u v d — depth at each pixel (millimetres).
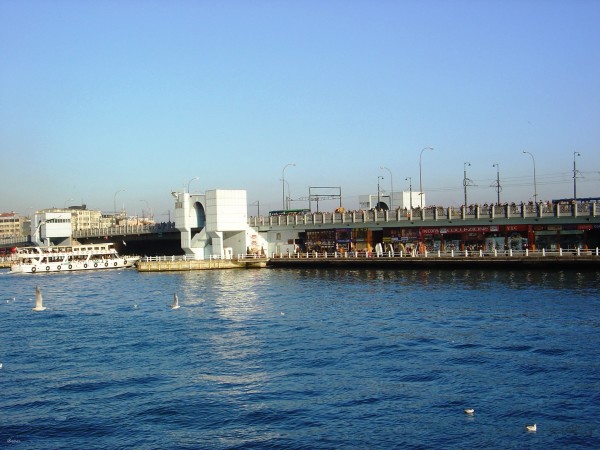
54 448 35625
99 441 36312
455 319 64688
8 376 49062
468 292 83062
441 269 112312
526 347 51906
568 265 99750
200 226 148375
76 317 75812
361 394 42125
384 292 87625
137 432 37344
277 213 165000
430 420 37406
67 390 45156
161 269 140750
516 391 41500
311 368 48500
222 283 110000
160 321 70938
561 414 37594
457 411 38562
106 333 64688
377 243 131125
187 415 39625
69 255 158375
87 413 40500
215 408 40625
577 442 34031
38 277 140750
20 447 35906
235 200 143625
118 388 45281
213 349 55781
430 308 71938
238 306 80000
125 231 185750
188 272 136375
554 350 50625
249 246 145250
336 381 45062
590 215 102312
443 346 53500
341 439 35344
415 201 161000
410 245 124125
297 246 142875
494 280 93812
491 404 39469
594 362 47031
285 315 71750
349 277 110312
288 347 55438
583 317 62750
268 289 97812
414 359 49812
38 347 58688
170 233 169750
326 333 60656
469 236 116625
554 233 107000
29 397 43875
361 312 71500
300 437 35781
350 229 133750
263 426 37531
